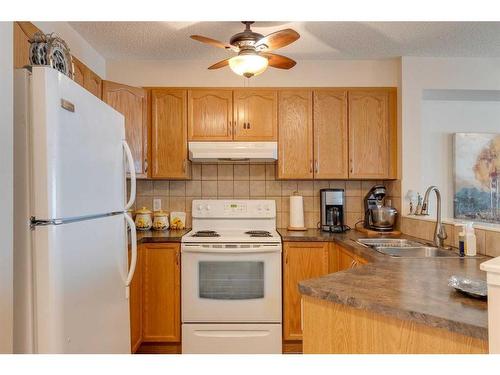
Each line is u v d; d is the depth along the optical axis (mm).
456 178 3078
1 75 1015
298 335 2441
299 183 3020
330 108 2771
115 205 1513
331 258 2473
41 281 1023
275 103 2758
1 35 1015
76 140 1156
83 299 1194
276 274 2422
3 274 991
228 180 3016
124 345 1613
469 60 2754
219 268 2420
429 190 2273
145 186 2994
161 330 2426
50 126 1028
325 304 1114
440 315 873
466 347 839
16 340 1025
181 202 3000
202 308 2408
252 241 2424
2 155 1001
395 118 2799
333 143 2768
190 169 2896
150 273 2436
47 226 1025
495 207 3055
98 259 1322
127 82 2809
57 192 1046
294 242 2480
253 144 2713
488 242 1720
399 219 2736
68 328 1090
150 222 2844
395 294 1059
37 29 1611
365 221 2814
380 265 1497
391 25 2203
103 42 2467
